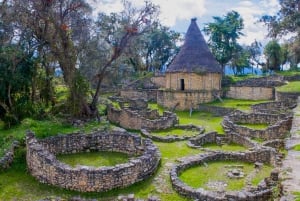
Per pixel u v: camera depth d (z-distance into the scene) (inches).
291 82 1918.1
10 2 1122.7
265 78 2235.5
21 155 729.6
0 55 1021.2
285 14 1624.0
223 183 619.2
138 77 2778.1
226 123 1091.3
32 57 1138.0
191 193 546.6
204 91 1697.8
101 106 1412.4
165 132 1064.2
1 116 1056.8
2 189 594.2
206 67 1745.8
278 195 402.3
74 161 730.8
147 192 577.3
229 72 3262.8
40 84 1226.0
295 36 1704.0
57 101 1269.7
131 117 1153.4
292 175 423.8
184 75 1743.4
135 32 1132.5
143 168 627.2
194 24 1835.6
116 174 588.1
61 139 777.6
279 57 2908.5
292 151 533.6
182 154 798.5
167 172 666.8
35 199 555.5
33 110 1085.1
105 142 812.6
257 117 1109.1
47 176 614.2
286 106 1306.6
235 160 765.3
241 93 1823.3
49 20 1040.2
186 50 1795.0
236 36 2667.3
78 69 1168.8
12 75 1032.2
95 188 580.7
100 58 1336.1
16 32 1158.3
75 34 1172.5
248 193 523.8
